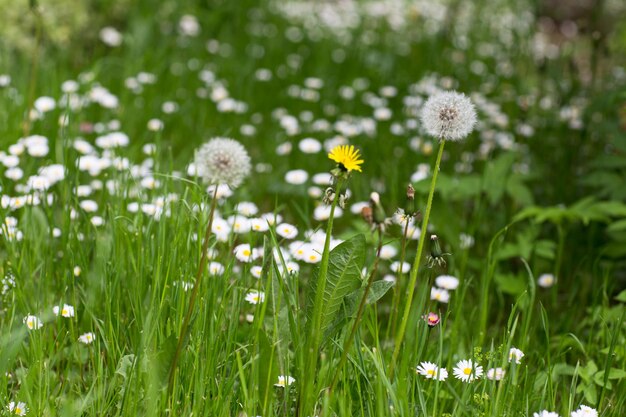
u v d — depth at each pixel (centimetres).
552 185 605
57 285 386
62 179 452
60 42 768
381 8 1072
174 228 390
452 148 620
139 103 677
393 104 729
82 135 597
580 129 647
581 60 907
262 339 288
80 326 364
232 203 509
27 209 411
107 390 319
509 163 514
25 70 660
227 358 312
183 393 305
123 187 431
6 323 359
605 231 472
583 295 453
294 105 725
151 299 324
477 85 783
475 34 998
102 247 370
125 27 842
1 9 725
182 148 622
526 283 448
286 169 596
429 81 753
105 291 350
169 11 878
